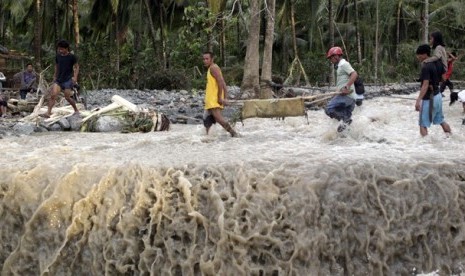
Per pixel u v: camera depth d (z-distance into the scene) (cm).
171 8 2984
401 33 3816
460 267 677
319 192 663
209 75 970
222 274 642
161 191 671
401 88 2216
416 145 856
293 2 2823
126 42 3303
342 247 660
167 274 652
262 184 662
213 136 988
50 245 673
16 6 2945
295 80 2173
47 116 1230
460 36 3800
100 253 666
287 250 643
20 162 751
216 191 663
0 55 2666
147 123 1146
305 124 1144
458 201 686
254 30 1588
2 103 1400
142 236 663
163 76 2578
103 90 2391
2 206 686
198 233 655
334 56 939
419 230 674
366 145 862
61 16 3147
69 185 678
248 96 1575
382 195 674
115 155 799
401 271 670
